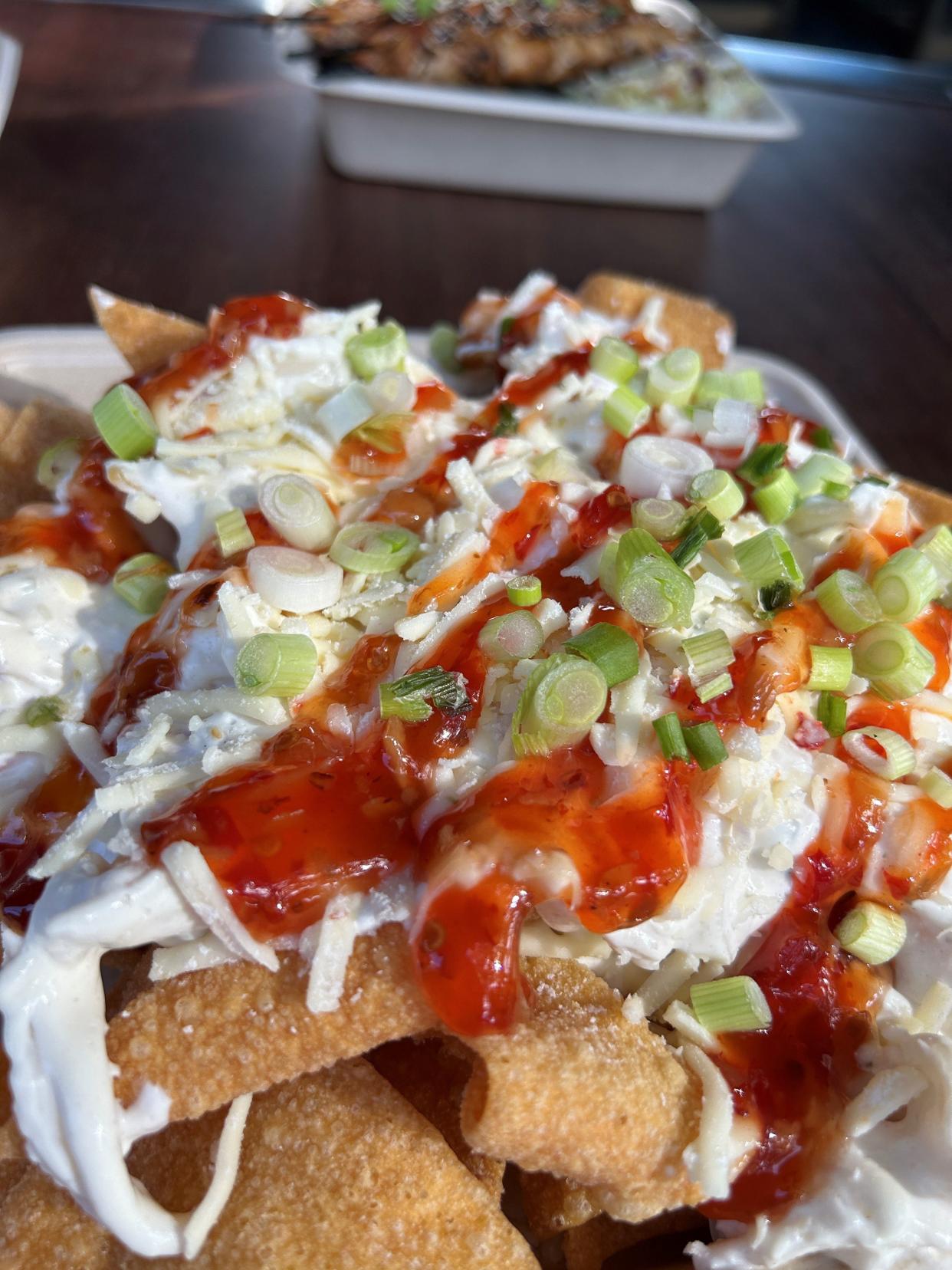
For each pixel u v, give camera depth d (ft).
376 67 1.27
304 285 1.09
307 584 0.49
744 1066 0.44
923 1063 0.44
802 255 1.35
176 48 1.50
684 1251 0.45
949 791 0.49
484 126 1.22
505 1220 0.42
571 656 0.45
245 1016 0.40
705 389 0.64
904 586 0.51
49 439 0.65
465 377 0.77
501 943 0.38
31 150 1.22
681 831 0.43
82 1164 0.38
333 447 0.57
